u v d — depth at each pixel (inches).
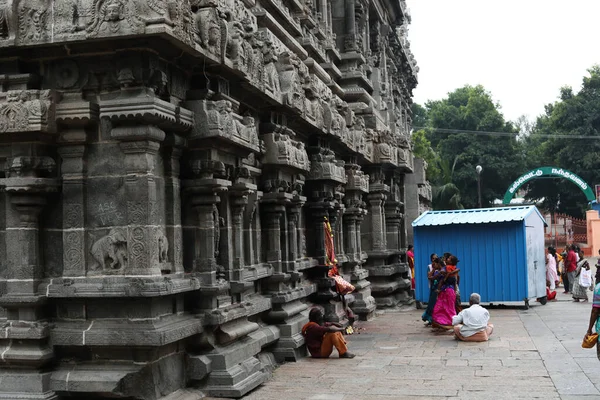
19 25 303.0
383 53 1001.5
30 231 313.1
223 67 350.6
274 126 465.1
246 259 432.1
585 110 2234.3
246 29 396.2
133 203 308.0
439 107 2486.5
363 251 813.2
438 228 845.2
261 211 478.0
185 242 348.2
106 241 309.4
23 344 309.0
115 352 308.5
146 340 297.7
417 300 850.8
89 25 295.9
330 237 597.0
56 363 315.9
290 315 475.5
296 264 508.4
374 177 807.7
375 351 513.0
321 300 575.2
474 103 2409.0
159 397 309.7
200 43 323.6
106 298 306.0
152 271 305.9
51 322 315.6
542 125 2704.2
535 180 2322.8
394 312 810.2
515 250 811.4
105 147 315.0
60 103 311.9
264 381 391.5
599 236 1850.4
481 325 551.5
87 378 304.2
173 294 316.8
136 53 302.4
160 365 313.9
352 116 684.1
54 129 308.8
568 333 581.6
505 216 816.9
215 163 345.7
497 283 816.3
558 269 1250.0
